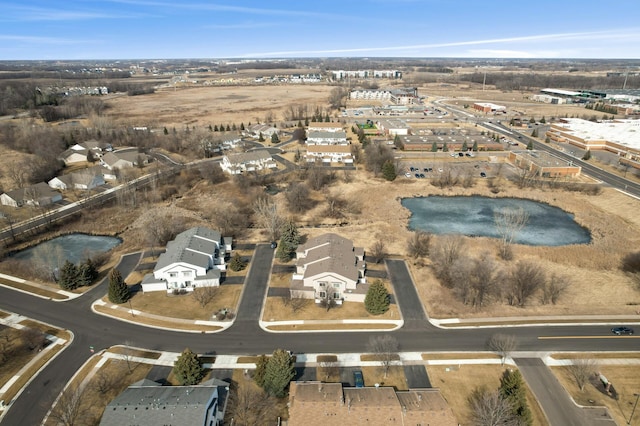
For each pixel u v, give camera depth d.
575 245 99.38
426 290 80.38
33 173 141.50
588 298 79.12
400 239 102.44
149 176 146.00
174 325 70.88
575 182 139.38
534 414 53.12
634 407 53.91
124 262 92.19
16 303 77.56
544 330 69.31
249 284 82.38
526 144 190.50
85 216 116.19
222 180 145.50
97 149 174.00
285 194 129.00
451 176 147.00
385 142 191.50
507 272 86.38
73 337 68.19
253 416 52.41
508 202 130.00
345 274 76.31
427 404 51.00
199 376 58.19
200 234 91.19
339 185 139.88
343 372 60.25
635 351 64.38
